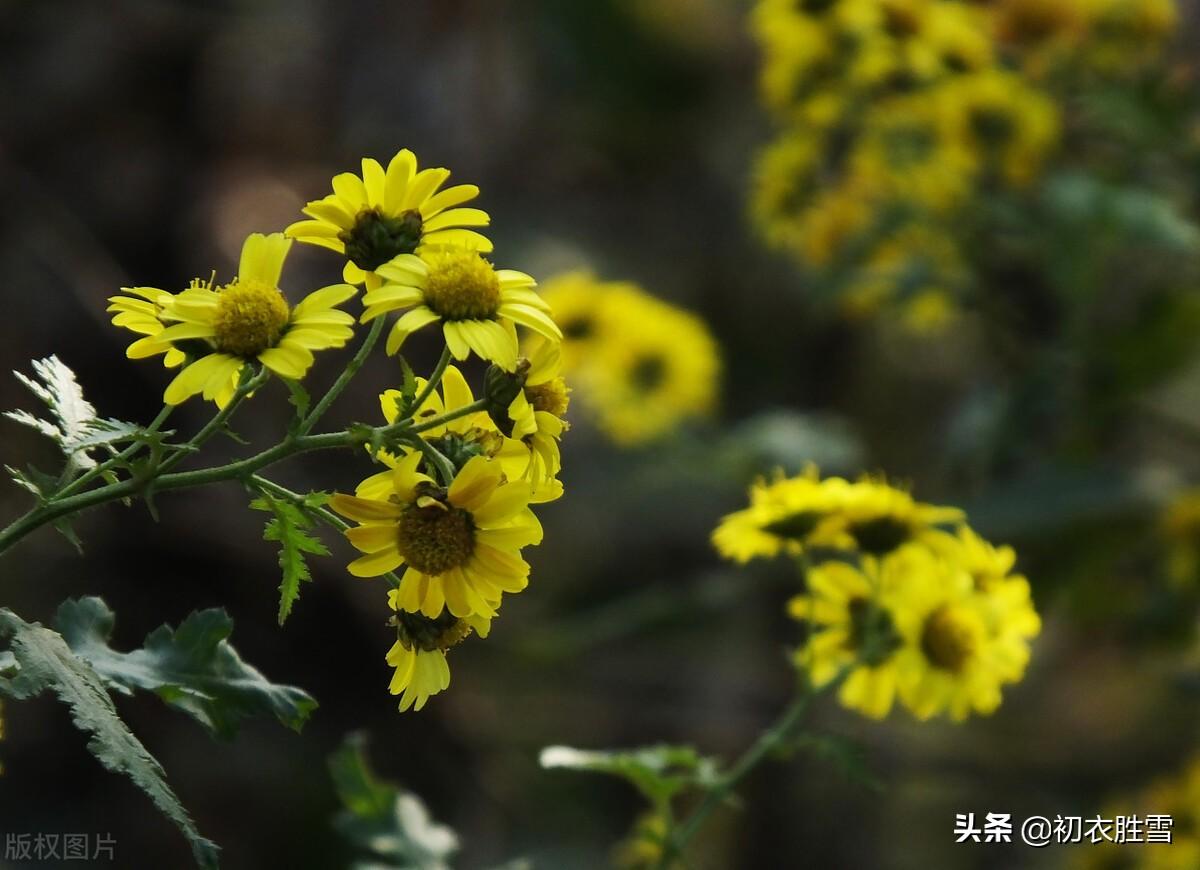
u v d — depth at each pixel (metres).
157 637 0.67
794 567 1.11
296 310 0.66
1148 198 0.90
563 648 1.19
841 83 1.01
